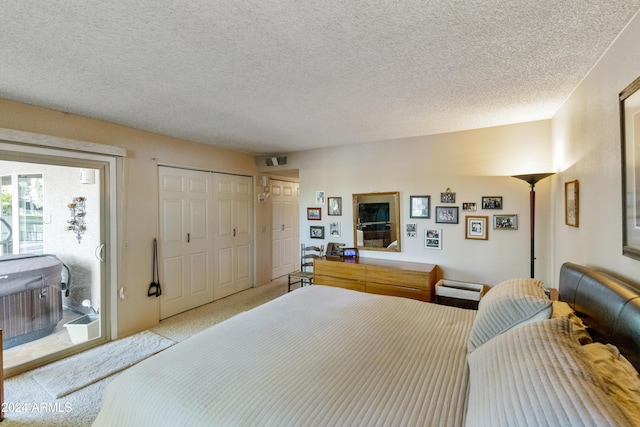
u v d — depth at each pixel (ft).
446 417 3.41
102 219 10.11
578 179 7.22
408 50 5.60
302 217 15.52
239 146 14.34
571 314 5.08
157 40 5.18
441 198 12.08
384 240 13.37
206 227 14.02
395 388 3.98
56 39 5.11
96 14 4.41
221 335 5.59
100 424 4.16
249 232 16.55
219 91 7.52
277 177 18.53
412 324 6.19
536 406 2.48
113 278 10.34
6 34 4.93
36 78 6.70
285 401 3.70
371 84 7.16
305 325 6.06
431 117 9.87
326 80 6.90
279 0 4.13
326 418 3.40
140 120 9.97
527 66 6.29
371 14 4.50
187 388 4.02
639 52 4.42
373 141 13.38
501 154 10.96
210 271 14.21
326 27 4.83
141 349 9.59
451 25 4.81
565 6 4.34
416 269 11.25
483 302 5.70
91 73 6.46
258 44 5.34
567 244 8.25
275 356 4.82
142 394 4.06
